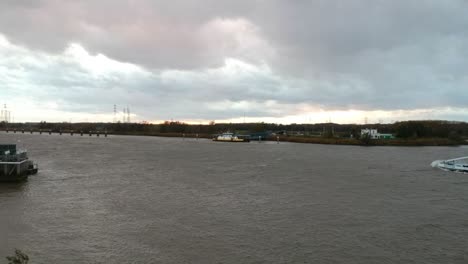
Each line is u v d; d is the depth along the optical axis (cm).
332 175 7631
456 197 5562
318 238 3662
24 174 6469
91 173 7488
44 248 3338
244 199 5250
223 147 16500
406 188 6266
